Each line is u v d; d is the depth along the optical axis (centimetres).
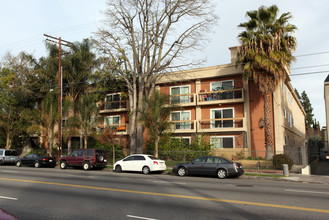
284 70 2302
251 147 2597
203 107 2895
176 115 3002
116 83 3325
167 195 995
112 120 3478
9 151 2989
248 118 2644
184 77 2962
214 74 2823
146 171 1947
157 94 2233
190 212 741
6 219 445
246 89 2689
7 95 3494
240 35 2403
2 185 1259
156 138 2227
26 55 3481
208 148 2567
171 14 2652
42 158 2573
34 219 679
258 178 1761
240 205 825
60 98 2781
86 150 2327
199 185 1284
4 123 3541
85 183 1334
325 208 786
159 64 2703
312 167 2380
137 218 682
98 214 724
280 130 2522
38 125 3003
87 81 3338
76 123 2777
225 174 1677
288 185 1343
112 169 2302
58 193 1043
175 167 1853
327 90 2097
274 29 2259
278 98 2562
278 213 728
